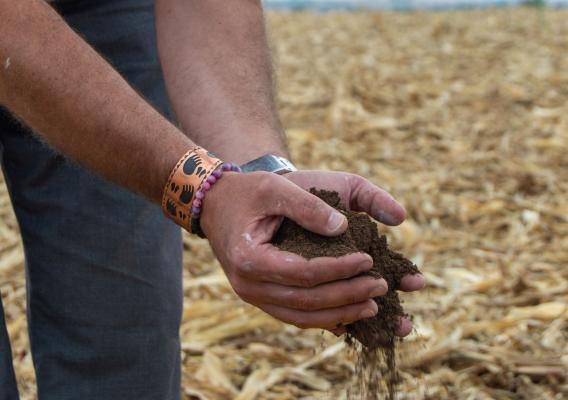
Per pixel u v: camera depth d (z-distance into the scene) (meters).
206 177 1.72
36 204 2.26
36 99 1.67
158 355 2.35
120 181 1.75
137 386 2.34
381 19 13.23
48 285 2.29
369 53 10.32
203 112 2.10
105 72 1.71
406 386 3.31
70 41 1.69
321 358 3.51
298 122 7.29
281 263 1.64
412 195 5.50
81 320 2.29
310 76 8.98
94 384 2.32
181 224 1.77
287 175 1.97
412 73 9.09
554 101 7.87
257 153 2.03
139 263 2.27
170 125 1.76
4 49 1.65
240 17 2.21
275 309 1.71
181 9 2.20
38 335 2.34
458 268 4.47
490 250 4.72
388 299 1.86
